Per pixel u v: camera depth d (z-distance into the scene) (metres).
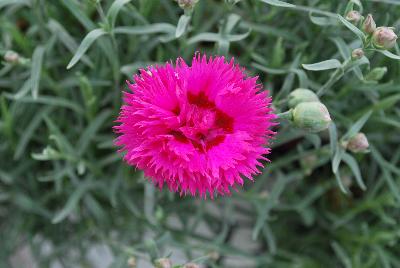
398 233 0.22
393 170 0.21
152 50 0.23
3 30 0.23
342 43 0.18
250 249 0.26
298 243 0.26
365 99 0.22
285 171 0.25
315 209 0.25
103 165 0.23
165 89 0.14
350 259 0.24
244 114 0.15
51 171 0.23
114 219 0.25
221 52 0.19
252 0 0.21
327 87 0.17
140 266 0.27
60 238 0.26
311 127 0.16
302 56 0.21
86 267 0.26
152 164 0.14
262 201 0.22
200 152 0.15
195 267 0.17
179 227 0.26
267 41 0.22
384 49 0.15
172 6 0.22
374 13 0.21
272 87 0.22
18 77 0.22
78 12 0.19
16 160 0.25
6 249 0.25
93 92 0.22
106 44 0.19
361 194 0.25
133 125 0.14
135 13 0.19
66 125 0.24
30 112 0.23
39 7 0.21
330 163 0.24
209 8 0.23
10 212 0.26
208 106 0.16
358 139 0.17
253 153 0.15
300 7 0.18
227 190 0.15
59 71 0.24
